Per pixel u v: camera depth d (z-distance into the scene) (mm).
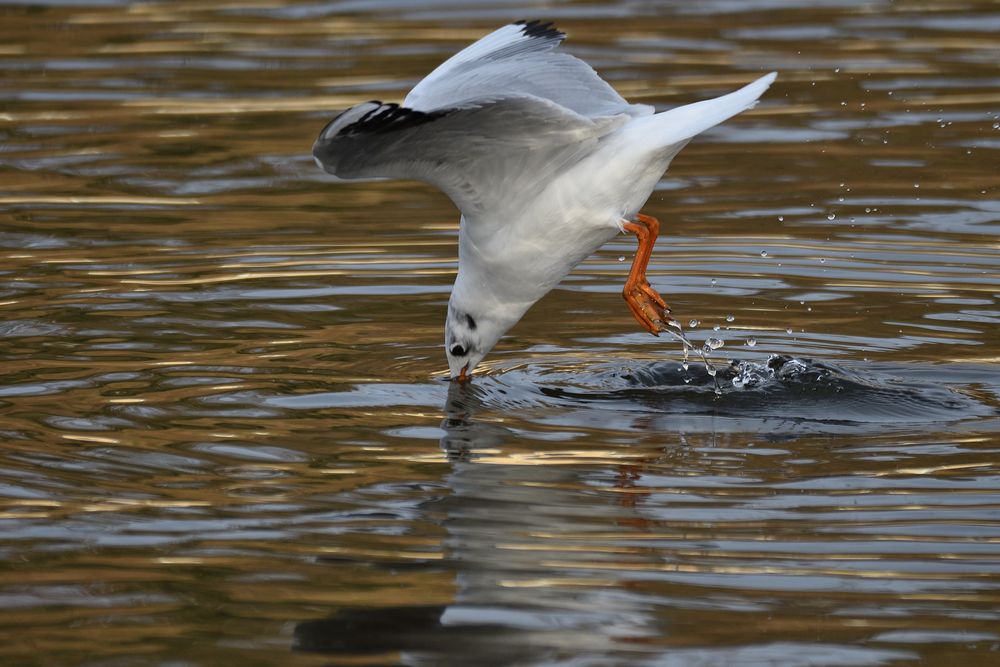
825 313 12555
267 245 14578
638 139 9633
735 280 13484
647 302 10781
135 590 7473
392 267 13930
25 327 11977
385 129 8578
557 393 10734
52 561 7793
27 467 9062
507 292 10625
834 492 8672
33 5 25688
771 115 19266
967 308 12602
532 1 25594
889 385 10766
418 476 9000
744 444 9586
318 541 8039
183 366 11141
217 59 21984
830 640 6898
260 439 9648
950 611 7168
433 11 24859
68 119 19125
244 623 7105
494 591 7422
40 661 6754
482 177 9852
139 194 16281
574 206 9891
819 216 15305
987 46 22188
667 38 22828
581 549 7910
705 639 6930
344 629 7055
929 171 16750
